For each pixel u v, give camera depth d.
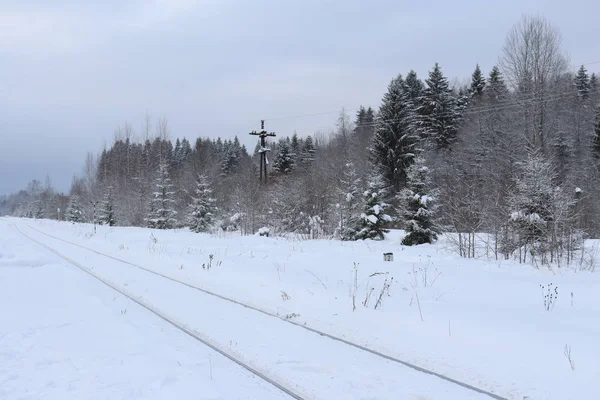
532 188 15.35
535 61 35.31
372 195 26.45
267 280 11.24
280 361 5.37
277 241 24.45
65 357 5.45
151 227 42.81
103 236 30.64
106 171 67.94
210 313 7.83
